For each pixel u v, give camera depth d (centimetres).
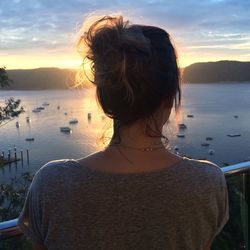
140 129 108
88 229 102
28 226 113
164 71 104
